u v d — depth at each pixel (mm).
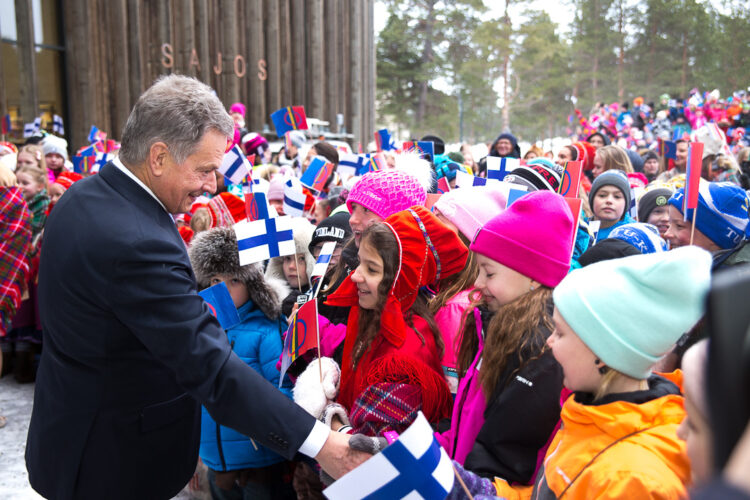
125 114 11023
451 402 1946
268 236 2387
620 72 45750
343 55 16531
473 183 3436
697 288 1156
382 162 4453
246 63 13750
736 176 5043
